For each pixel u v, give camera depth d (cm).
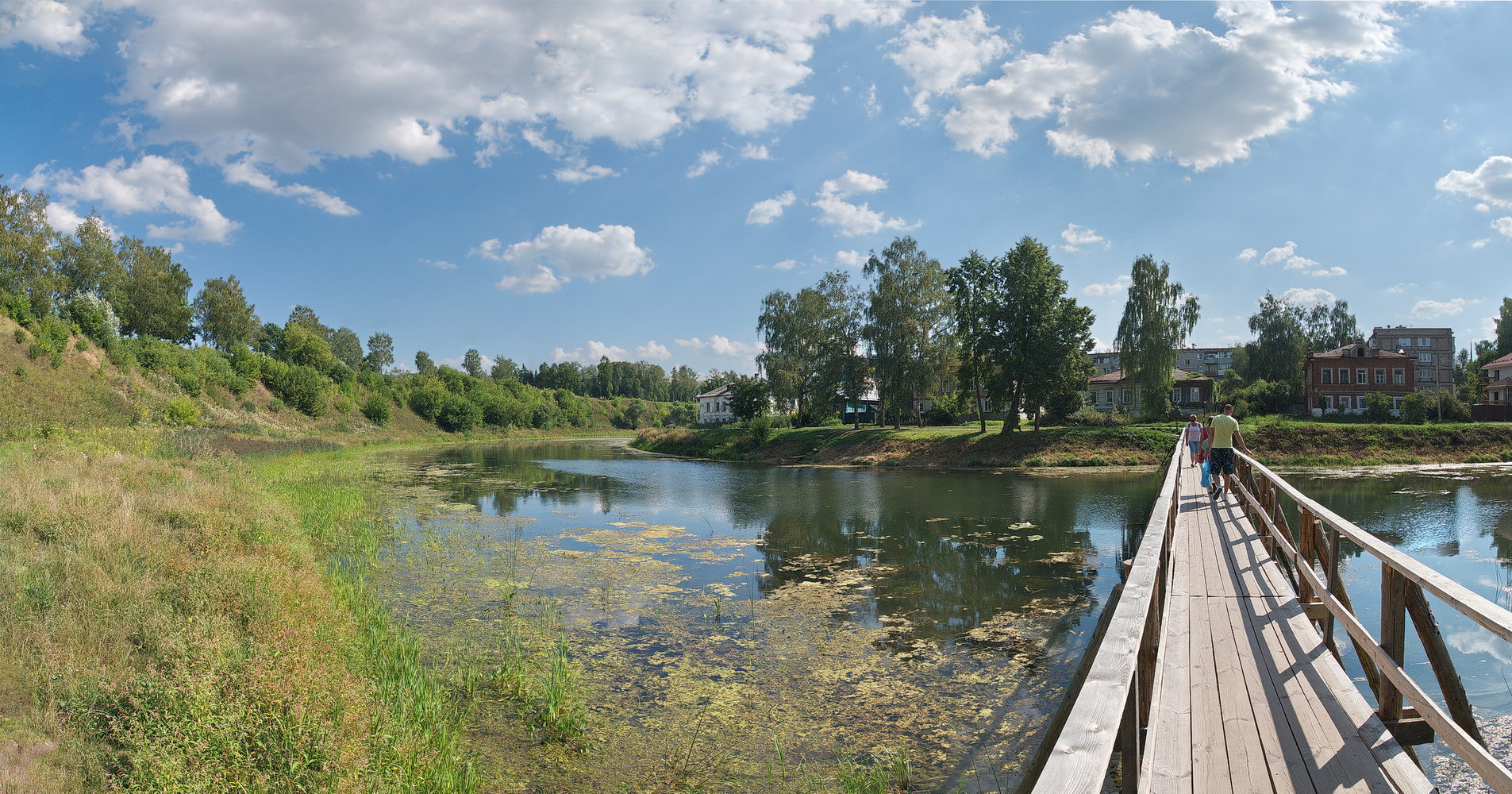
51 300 3994
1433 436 3628
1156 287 4231
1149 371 4238
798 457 4322
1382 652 402
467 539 1673
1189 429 1956
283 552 1117
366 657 795
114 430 2477
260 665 629
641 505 2319
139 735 530
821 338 5222
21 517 970
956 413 5466
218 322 7062
